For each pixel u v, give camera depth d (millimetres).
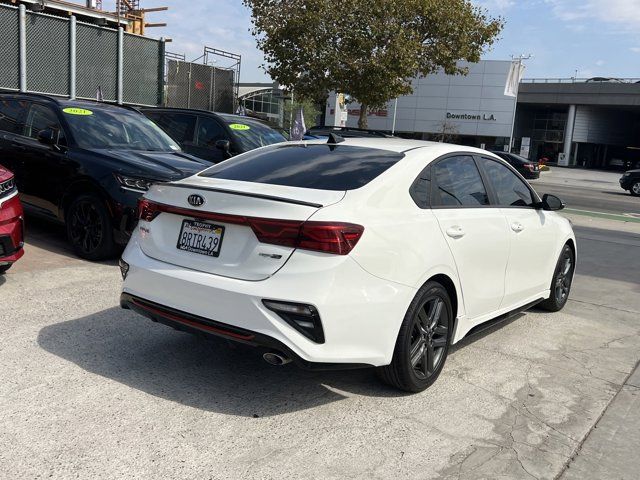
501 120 55531
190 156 7578
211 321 3354
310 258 3203
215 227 3502
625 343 5285
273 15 24359
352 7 22938
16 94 7797
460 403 3799
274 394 3725
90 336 4418
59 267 6176
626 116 73125
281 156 4285
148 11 26312
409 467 3021
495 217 4598
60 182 6723
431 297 3832
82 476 2736
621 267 8914
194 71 21797
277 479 2834
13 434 3037
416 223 3750
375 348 3451
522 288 5137
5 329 4418
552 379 4312
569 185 32344
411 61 23328
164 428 3215
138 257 3803
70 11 19734
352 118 59875
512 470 3061
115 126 7480
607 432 3541
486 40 26094
